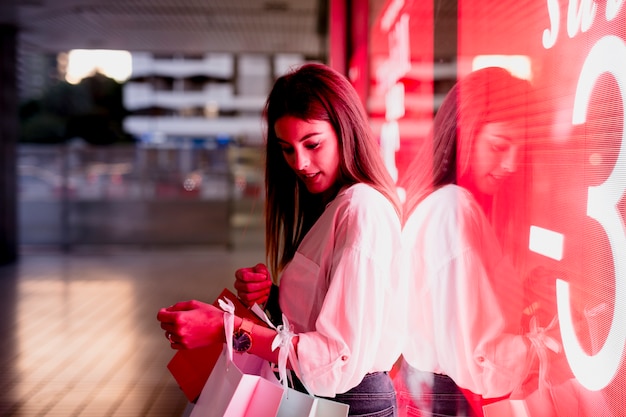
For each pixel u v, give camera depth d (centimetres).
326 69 161
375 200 150
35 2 822
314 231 159
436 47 211
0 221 938
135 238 1102
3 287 756
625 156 101
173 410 376
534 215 130
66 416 368
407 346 187
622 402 102
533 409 132
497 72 150
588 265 112
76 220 1095
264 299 183
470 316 159
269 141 189
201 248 1111
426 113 226
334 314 144
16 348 505
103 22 953
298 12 887
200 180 1108
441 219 174
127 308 644
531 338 132
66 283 782
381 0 355
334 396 149
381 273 144
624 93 101
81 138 4206
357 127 159
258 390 142
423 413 182
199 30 1025
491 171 150
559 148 121
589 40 111
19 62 982
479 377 155
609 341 105
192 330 149
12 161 944
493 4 152
